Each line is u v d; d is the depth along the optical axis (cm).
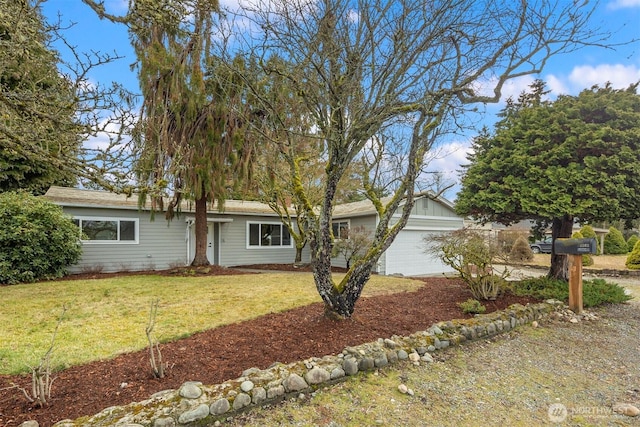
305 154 678
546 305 614
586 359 444
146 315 538
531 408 324
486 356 435
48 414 258
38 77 430
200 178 939
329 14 383
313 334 427
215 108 911
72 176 389
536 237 816
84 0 446
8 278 829
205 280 902
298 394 313
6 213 855
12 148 354
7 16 386
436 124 462
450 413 308
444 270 1453
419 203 1387
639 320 611
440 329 464
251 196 1220
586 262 1609
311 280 902
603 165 609
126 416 248
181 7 510
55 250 914
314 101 404
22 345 404
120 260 1137
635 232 2867
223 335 437
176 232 1254
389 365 380
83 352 381
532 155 673
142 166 421
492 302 620
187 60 873
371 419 291
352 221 1446
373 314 518
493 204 683
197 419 262
